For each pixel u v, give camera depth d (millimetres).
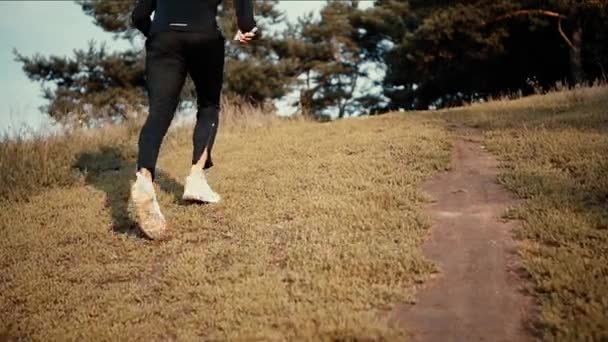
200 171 5191
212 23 4699
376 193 5281
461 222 4543
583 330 2842
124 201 6102
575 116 8070
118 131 10719
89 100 26422
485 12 20453
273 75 29766
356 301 3361
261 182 6215
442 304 3346
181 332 3244
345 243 4195
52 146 8891
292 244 4340
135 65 28094
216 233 4844
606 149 5953
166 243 4695
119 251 4672
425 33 21875
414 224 4492
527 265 3625
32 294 3969
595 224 4117
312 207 5055
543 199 4727
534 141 6660
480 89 27156
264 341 3037
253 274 3916
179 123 11094
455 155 6742
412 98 34688
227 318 3314
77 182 7355
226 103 11984
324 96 37906
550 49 22906
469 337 2994
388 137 7949
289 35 34688
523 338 2953
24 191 6840
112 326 3404
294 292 3533
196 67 4812
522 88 25562
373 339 2967
